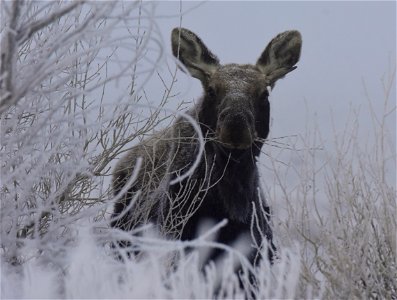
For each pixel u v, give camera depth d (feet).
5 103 42.01
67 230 52.26
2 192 49.98
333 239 49.70
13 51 41.60
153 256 44.93
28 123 55.83
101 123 46.16
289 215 51.80
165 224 59.36
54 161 52.29
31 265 46.68
